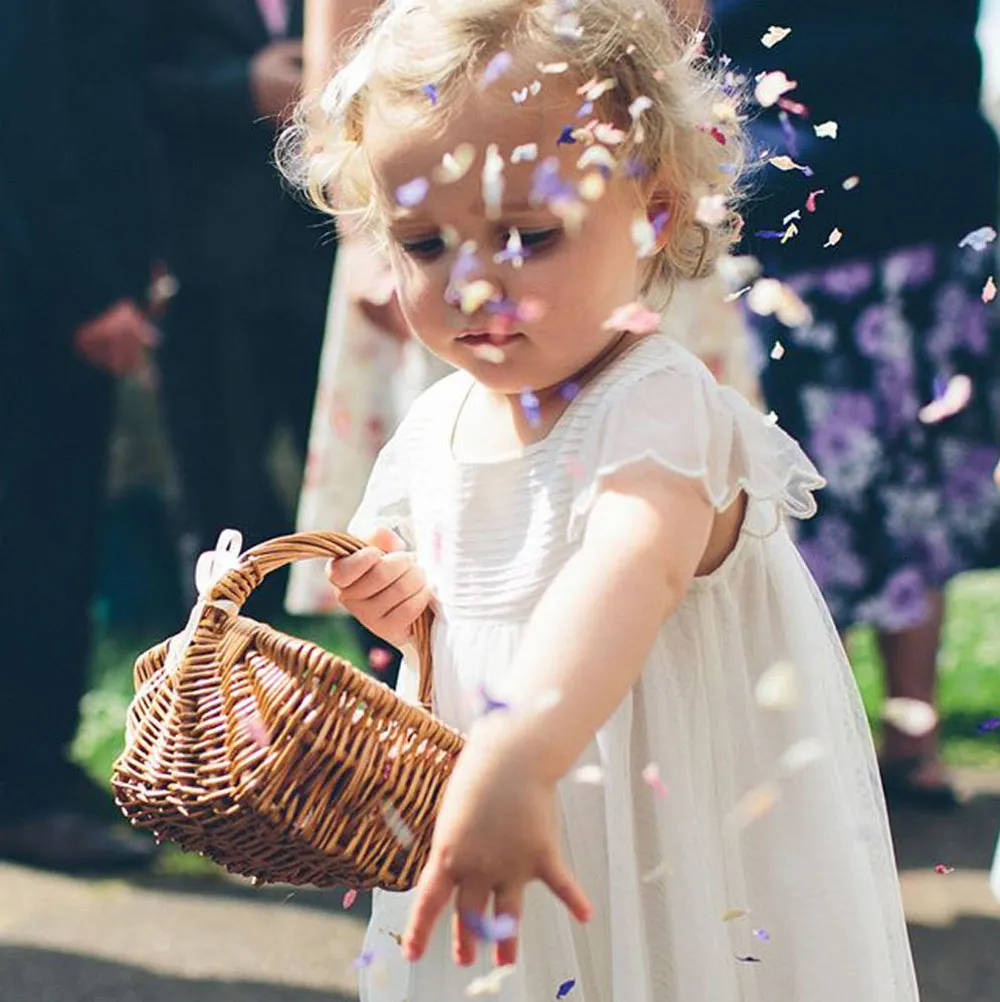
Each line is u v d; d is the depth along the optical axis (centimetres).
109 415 537
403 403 425
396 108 268
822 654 290
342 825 247
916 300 501
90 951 452
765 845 279
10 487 521
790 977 278
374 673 496
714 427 270
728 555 277
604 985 271
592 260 267
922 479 509
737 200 335
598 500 262
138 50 525
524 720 238
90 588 539
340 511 432
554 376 272
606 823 268
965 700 654
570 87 267
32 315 515
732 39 486
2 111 502
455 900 238
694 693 276
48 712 523
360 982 300
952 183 496
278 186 588
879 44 487
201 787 250
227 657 256
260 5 587
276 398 613
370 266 417
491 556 280
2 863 511
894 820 536
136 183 515
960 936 452
